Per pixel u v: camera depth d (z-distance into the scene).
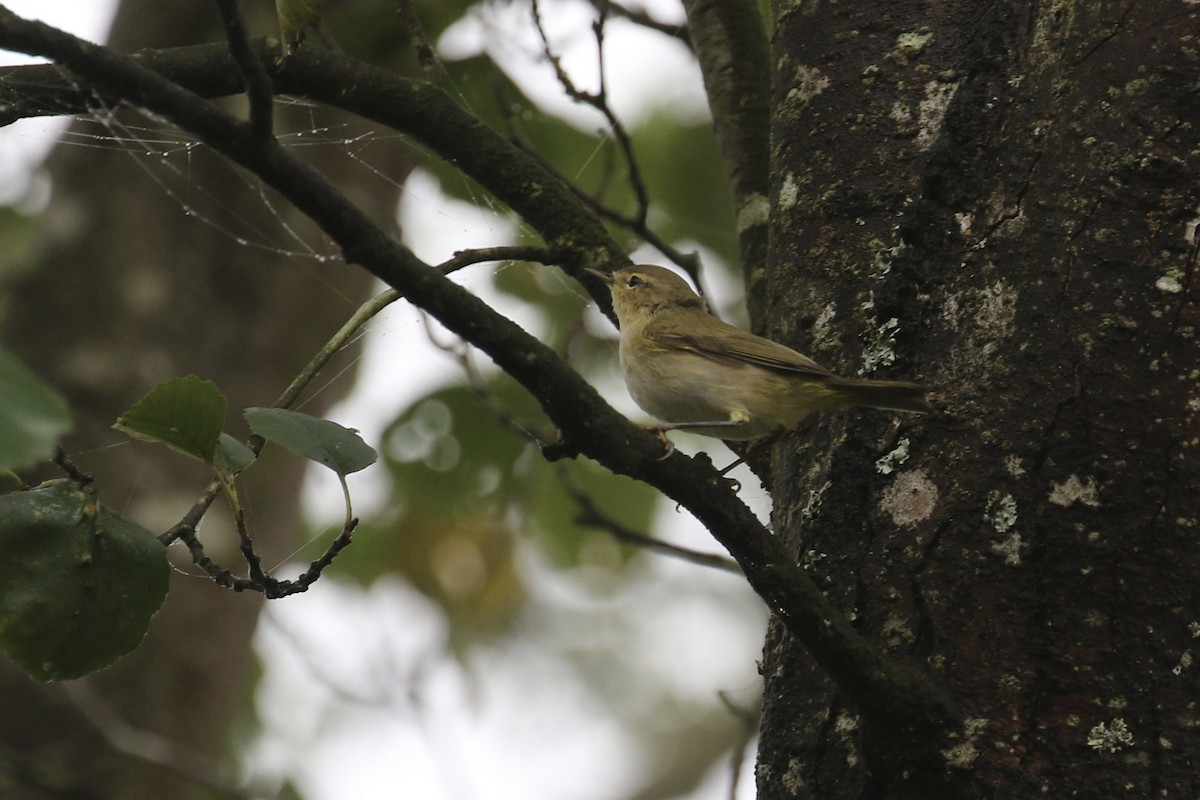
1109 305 5.74
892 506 5.92
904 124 6.78
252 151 4.79
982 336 6.02
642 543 10.23
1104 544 5.47
